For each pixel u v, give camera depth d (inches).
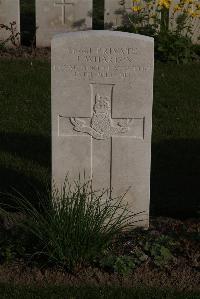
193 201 131.9
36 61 199.9
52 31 211.6
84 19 211.5
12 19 209.2
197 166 146.6
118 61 110.9
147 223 118.0
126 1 210.4
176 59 201.2
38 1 209.3
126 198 117.2
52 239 104.8
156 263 107.1
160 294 102.2
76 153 115.6
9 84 183.6
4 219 118.5
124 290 103.0
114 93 112.5
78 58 110.8
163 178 141.3
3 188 133.1
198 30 212.5
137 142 114.8
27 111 170.1
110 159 115.9
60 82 112.0
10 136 157.2
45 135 158.4
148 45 110.0
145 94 112.3
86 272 105.7
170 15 210.8
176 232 116.2
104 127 114.2
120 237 114.0
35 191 131.9
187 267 107.2
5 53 205.0
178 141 157.2
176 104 175.8
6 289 103.0
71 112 113.4
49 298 101.3
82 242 105.3
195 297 101.7
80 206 106.3
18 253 108.9
